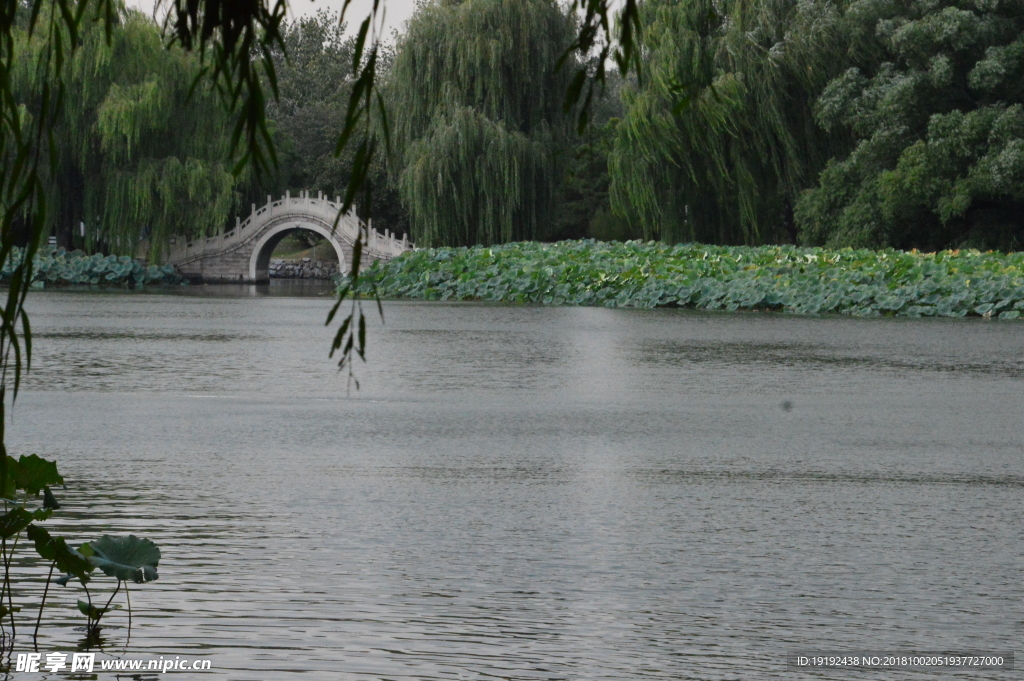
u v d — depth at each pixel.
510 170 67.94
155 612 8.01
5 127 4.60
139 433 17.02
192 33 4.39
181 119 74.25
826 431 17.69
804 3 66.38
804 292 49.34
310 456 15.06
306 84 133.50
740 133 64.75
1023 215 66.44
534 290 56.59
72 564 7.11
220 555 9.68
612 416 19.30
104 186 74.75
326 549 9.95
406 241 79.69
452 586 8.81
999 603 8.56
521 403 20.97
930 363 28.64
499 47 67.81
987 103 65.31
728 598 8.63
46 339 34.50
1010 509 11.99
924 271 49.22
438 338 35.59
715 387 23.62
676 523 11.22
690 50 61.59
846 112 65.44
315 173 106.19
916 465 14.77
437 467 14.30
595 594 8.69
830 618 8.15
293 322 42.56
